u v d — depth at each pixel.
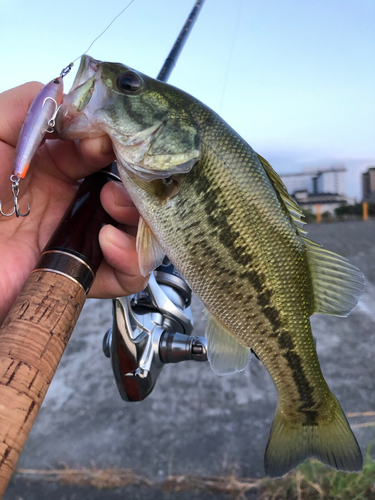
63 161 0.25
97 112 0.20
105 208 0.20
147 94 0.20
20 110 0.22
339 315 0.25
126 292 0.23
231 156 0.21
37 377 0.13
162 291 0.26
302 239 0.24
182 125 0.21
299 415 0.26
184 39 0.35
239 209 0.21
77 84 0.19
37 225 0.25
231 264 0.22
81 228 0.18
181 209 0.21
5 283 0.22
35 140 0.17
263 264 0.22
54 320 0.14
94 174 0.22
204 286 0.22
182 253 0.21
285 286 0.23
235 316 0.23
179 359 0.25
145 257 0.22
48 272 0.16
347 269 0.24
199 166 0.21
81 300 0.16
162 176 0.20
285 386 0.25
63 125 0.19
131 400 0.25
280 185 0.23
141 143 0.20
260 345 0.24
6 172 0.22
